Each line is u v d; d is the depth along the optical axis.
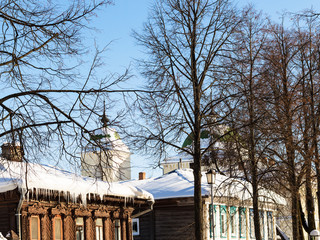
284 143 30.83
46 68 15.18
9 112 14.84
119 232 31.33
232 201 34.16
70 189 25.97
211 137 28.41
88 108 15.07
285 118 30.39
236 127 26.42
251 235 47.28
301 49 33.72
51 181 25.19
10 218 24.44
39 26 15.12
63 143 14.96
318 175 33.84
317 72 33.31
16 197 24.19
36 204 25.34
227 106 26.53
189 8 25.81
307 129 32.84
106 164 15.23
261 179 30.61
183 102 25.59
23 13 15.03
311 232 36.44
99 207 29.56
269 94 26.94
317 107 33.34
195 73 25.73
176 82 25.48
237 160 30.58
